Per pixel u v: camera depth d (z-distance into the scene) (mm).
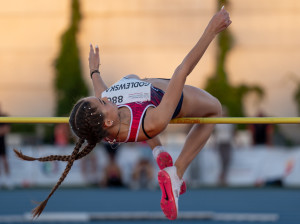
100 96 9156
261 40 33969
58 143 26234
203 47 8125
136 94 8438
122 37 34750
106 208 20219
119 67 34625
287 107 33562
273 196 23062
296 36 33812
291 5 33906
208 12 34406
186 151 9320
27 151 25922
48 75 34188
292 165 25844
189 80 33688
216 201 21766
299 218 17906
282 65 33781
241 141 27922
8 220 17484
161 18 34688
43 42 34469
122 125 8234
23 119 9570
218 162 25641
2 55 34438
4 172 25562
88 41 34562
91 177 26000
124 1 34594
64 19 34562
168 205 9094
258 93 33562
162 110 8047
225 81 33406
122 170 25766
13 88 34250
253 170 25734
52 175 26281
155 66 34625
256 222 17203
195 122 9000
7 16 34656
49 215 17688
